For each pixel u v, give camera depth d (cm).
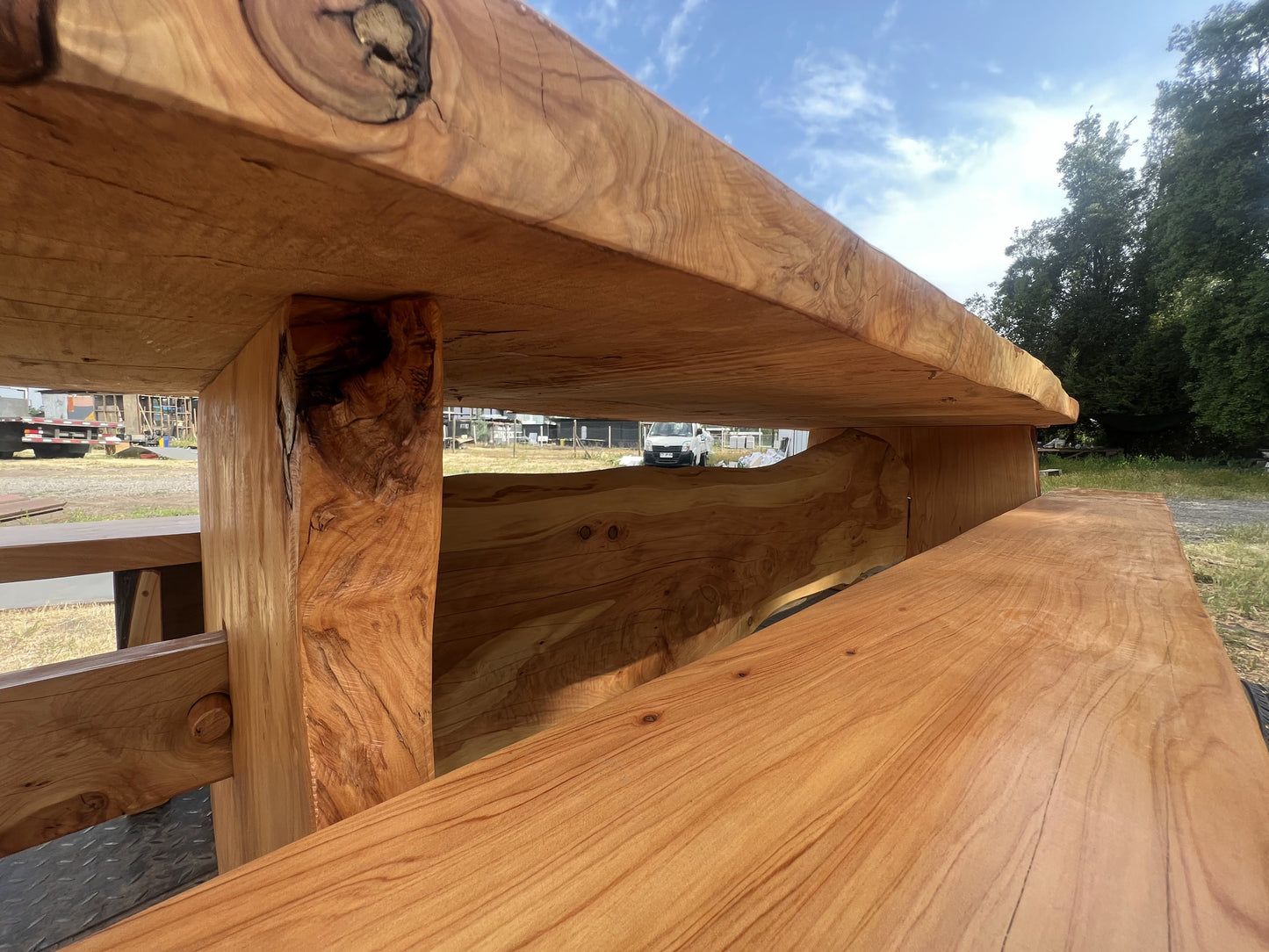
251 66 15
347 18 17
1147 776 31
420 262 25
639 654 89
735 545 108
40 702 49
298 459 31
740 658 46
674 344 45
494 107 20
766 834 26
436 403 33
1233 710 38
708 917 21
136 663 52
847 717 37
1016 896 23
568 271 27
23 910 91
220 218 20
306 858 23
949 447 163
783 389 75
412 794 28
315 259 25
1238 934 21
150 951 19
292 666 33
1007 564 80
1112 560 82
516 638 74
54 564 84
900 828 26
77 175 16
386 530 33
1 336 39
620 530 86
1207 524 606
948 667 45
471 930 20
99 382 67
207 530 68
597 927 21
